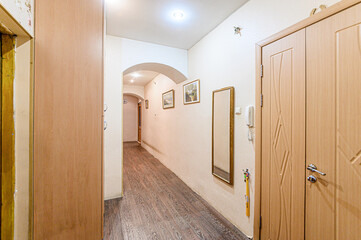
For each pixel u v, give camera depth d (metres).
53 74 1.09
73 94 1.16
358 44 0.92
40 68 1.05
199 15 1.92
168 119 3.89
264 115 1.48
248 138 1.66
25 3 0.92
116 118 2.54
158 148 4.64
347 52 0.96
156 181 3.13
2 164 0.95
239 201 1.79
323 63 1.07
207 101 2.38
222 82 2.05
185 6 1.76
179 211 2.14
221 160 2.06
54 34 1.09
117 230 1.77
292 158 1.26
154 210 2.16
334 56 1.02
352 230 0.94
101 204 1.31
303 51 1.18
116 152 2.53
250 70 1.64
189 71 2.89
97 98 1.27
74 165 1.17
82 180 1.20
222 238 1.66
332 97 1.03
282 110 1.33
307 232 1.16
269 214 1.44
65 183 1.14
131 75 4.71
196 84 2.64
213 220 1.95
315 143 1.12
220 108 2.07
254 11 1.58
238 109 1.78
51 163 1.09
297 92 1.22
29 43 1.01
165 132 4.09
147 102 5.85
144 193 2.65
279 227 1.35
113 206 2.25
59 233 1.12
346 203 0.97
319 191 1.09
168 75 3.27
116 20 2.04
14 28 0.89
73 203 1.17
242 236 1.68
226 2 1.68
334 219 1.02
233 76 1.86
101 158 1.31
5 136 0.96
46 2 1.07
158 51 2.73
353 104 0.94
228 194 1.96
